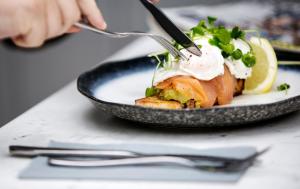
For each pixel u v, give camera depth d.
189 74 0.64
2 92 1.68
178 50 0.64
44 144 0.58
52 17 0.57
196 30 0.68
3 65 1.66
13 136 0.60
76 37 1.65
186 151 0.52
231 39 0.70
